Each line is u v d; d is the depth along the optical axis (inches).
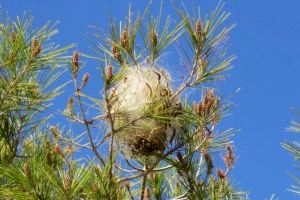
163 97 114.7
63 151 119.1
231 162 118.0
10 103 117.5
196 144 116.9
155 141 116.0
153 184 122.0
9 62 114.7
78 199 112.5
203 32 113.6
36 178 110.8
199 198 116.2
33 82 116.6
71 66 114.1
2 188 112.1
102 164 116.2
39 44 115.2
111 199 112.0
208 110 115.2
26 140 119.6
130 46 113.9
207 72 114.2
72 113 116.6
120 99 115.3
